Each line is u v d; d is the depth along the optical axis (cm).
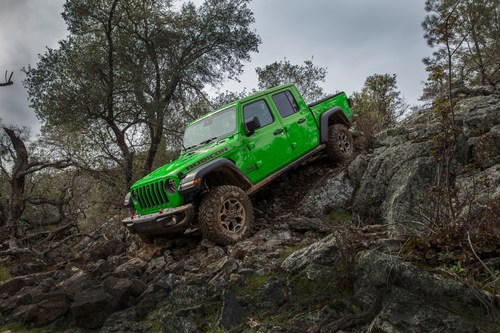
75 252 746
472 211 359
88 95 1194
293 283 338
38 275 515
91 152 1166
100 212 1109
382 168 536
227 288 361
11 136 883
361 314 273
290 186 712
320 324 273
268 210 644
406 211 437
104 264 505
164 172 552
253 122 586
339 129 740
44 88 1208
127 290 379
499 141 436
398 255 299
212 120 661
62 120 1154
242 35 1507
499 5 1280
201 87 1511
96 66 1212
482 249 301
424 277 275
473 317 248
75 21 1262
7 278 559
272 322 296
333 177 636
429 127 578
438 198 347
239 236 529
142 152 1312
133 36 1383
